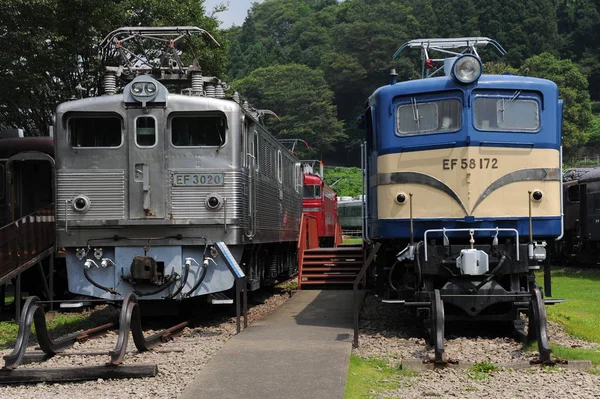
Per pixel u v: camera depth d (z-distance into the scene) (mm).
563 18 115812
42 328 8570
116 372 7695
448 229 10227
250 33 133250
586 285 17844
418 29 102562
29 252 13773
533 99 10617
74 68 19594
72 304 11070
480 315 10055
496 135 10406
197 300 12664
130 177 11539
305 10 147125
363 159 12477
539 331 8195
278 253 18422
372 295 16109
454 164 10375
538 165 10469
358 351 9086
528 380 7332
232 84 90812
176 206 11516
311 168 29453
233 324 11984
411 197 10570
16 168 15688
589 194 23531
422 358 8453
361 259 18250
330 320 11875
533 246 10039
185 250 11602
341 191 81062
